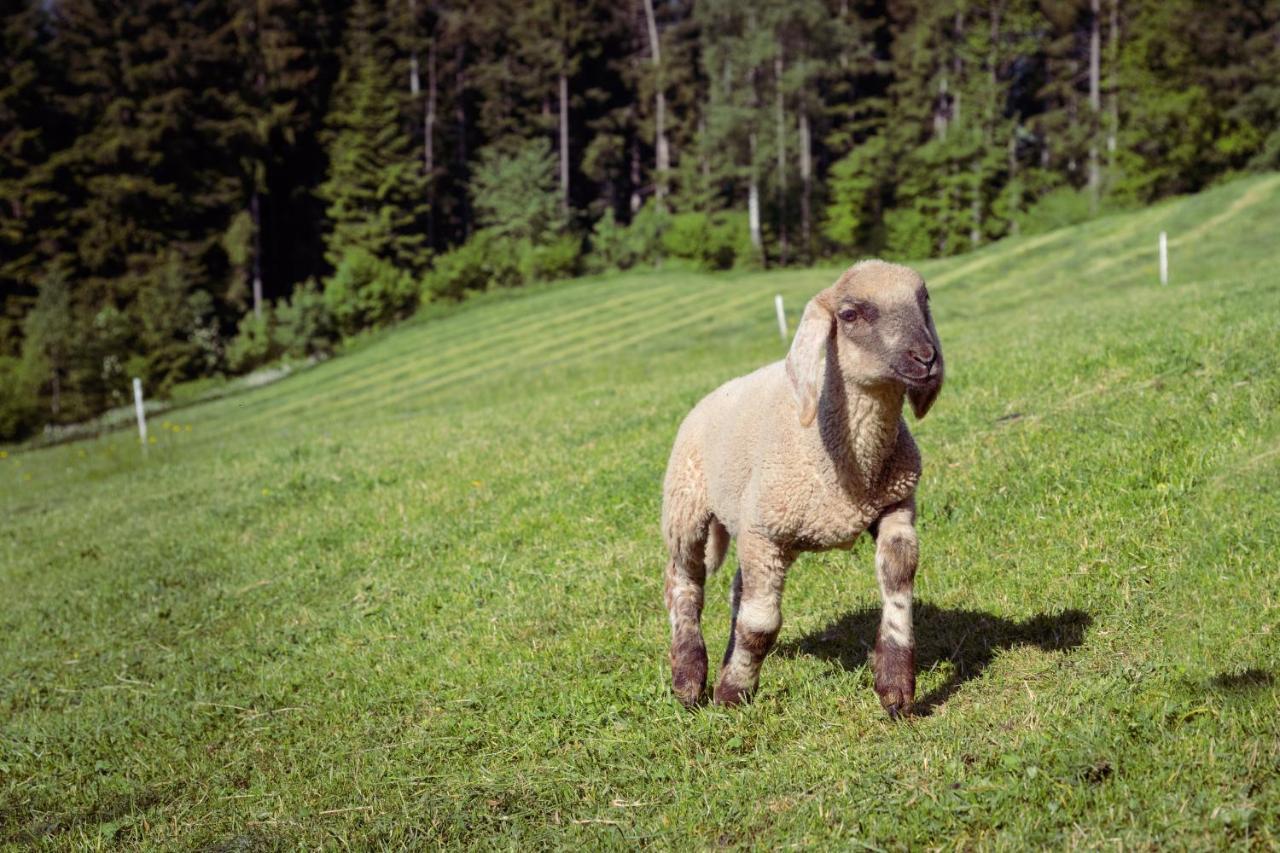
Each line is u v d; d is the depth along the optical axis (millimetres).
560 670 6426
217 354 55469
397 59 80750
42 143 64250
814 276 43594
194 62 68438
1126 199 60062
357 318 57281
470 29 83562
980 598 6172
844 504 4719
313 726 6508
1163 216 36906
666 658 6305
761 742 5000
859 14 81688
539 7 80000
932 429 9391
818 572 7285
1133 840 3451
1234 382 8242
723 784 4652
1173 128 59375
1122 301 17812
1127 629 5320
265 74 74188
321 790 5508
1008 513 7176
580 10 81250
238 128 67750
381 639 7734
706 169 72438
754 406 5090
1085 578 6020
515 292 55688
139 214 64062
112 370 50781
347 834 4898
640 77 82125
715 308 36469
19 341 58031
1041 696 4734
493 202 67312
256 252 65750
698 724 5258
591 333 35875
